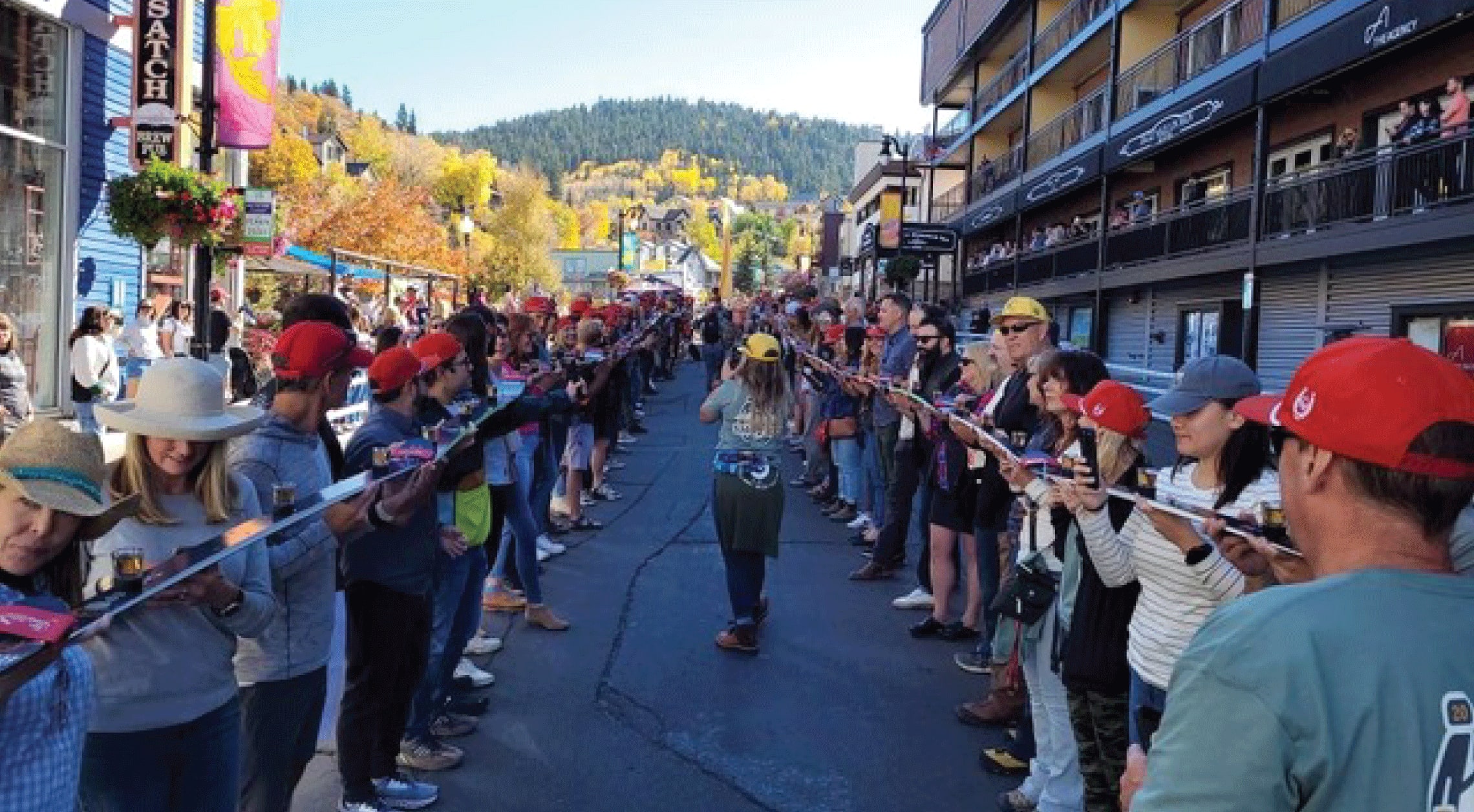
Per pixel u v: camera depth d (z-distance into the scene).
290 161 52.75
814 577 8.43
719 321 20.06
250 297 31.98
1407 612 1.46
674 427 18.16
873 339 9.39
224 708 2.92
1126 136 22.58
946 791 4.69
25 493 2.13
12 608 1.93
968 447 5.85
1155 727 2.38
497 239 69.12
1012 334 5.61
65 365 12.12
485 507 5.12
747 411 6.38
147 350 12.51
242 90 13.43
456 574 4.93
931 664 6.36
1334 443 1.53
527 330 8.35
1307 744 1.41
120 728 2.72
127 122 12.59
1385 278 15.84
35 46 11.45
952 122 45.09
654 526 10.14
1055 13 31.11
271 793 3.45
